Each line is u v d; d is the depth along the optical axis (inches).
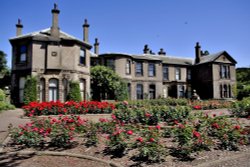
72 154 193.5
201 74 1291.8
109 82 871.1
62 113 435.8
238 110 374.9
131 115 314.5
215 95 1202.0
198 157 181.6
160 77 1171.3
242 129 221.9
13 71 761.6
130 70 1070.4
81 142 228.5
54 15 766.5
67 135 218.4
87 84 824.9
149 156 173.2
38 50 735.7
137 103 636.1
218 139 225.8
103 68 902.4
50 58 738.8
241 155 184.4
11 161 180.4
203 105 576.7
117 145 194.2
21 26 867.4
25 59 752.3
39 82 720.3
